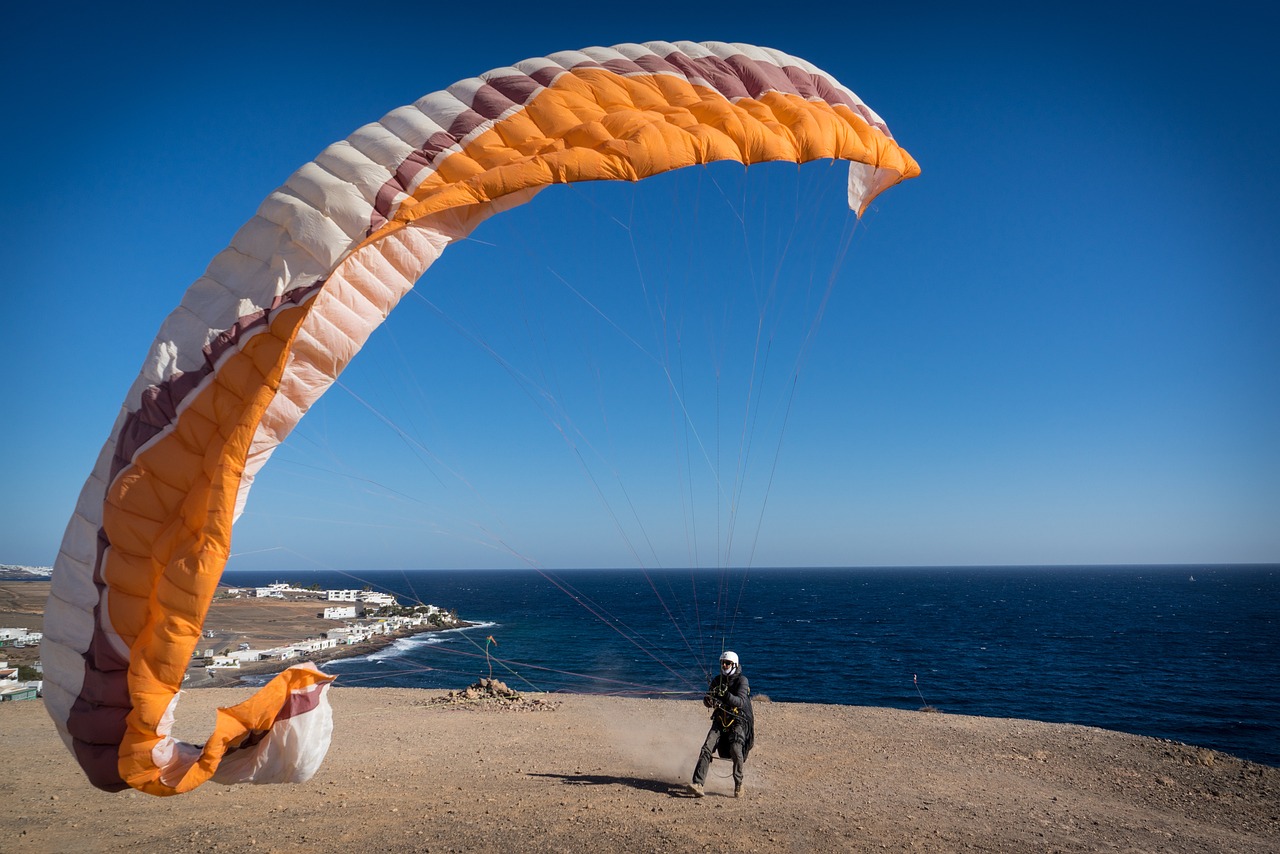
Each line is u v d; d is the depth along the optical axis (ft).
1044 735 36.81
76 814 23.02
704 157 20.85
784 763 30.71
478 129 20.99
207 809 23.43
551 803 23.71
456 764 30.01
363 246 17.88
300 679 17.38
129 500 17.39
